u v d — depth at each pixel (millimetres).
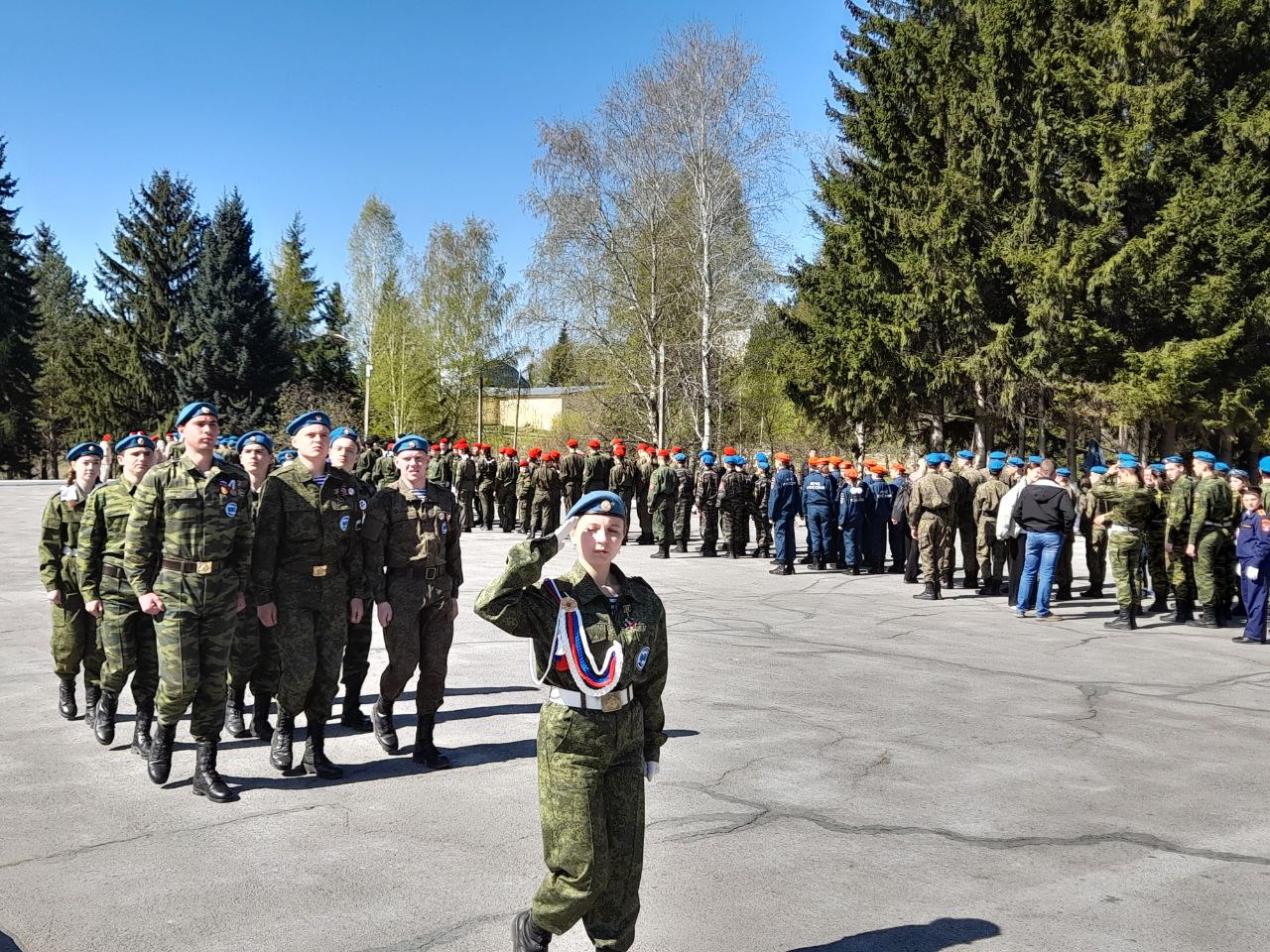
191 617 5652
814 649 10500
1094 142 26875
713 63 36531
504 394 69375
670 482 20312
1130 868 4840
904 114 31422
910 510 15117
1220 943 4074
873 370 29906
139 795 5691
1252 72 27000
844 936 4070
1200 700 8453
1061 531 13148
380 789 5832
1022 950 3980
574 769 3455
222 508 5762
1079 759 6637
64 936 3975
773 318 36500
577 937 4113
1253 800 5859
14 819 5281
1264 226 25312
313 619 6039
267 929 4047
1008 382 28250
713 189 36969
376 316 64562
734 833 5188
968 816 5504
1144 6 26828
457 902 4309
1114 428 33344
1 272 58062
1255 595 11516
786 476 17672
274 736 6188
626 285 39375
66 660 7121
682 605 13711
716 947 3961
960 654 10414
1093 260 26484
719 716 7566
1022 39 28281
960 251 28469
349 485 6250
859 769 6312
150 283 58094
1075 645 11172
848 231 31047
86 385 57531
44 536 6984
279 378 57688
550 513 21891
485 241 62500
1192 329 26031
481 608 3459
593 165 38156
